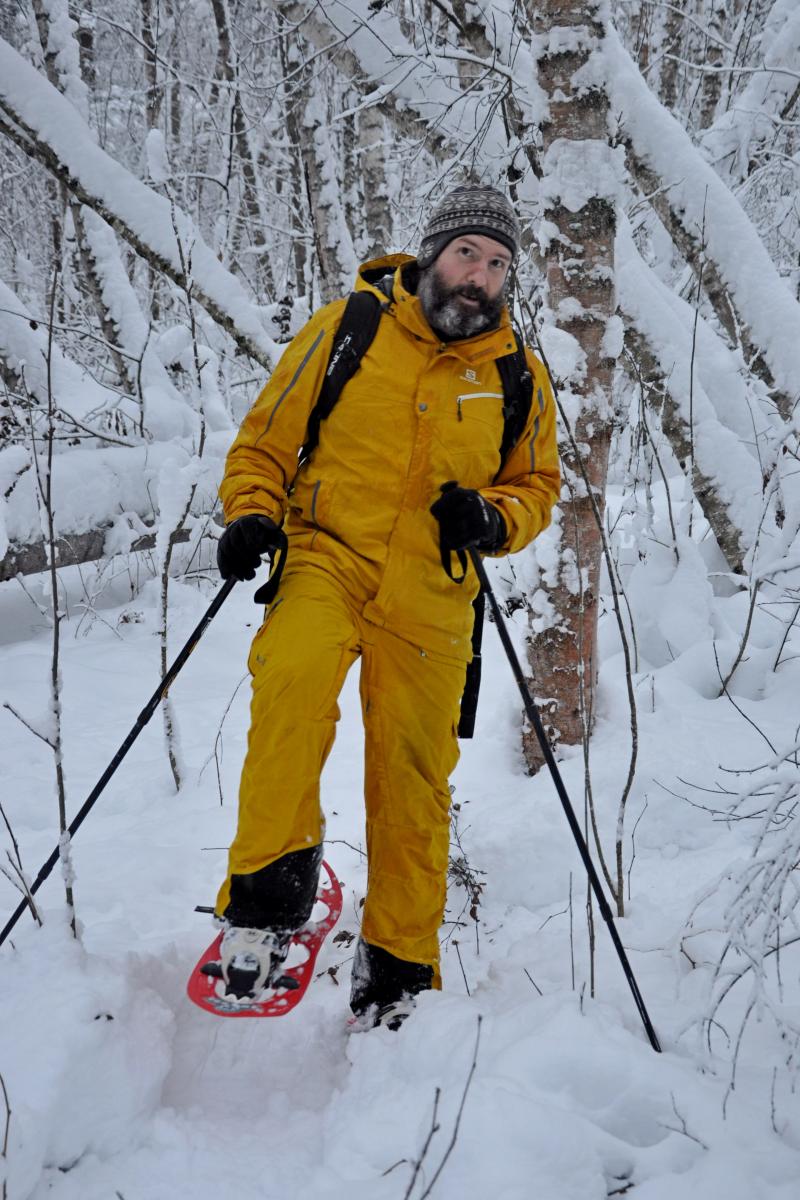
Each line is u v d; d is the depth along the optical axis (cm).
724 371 561
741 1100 174
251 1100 201
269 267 1299
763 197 747
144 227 547
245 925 192
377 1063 194
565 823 304
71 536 588
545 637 349
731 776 330
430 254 211
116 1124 179
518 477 232
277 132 1207
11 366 699
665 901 270
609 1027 187
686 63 694
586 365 339
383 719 213
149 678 503
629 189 595
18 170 1171
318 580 209
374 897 217
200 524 617
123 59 1368
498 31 516
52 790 366
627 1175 160
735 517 528
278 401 214
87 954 207
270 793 194
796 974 221
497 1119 165
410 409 210
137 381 721
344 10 568
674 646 461
